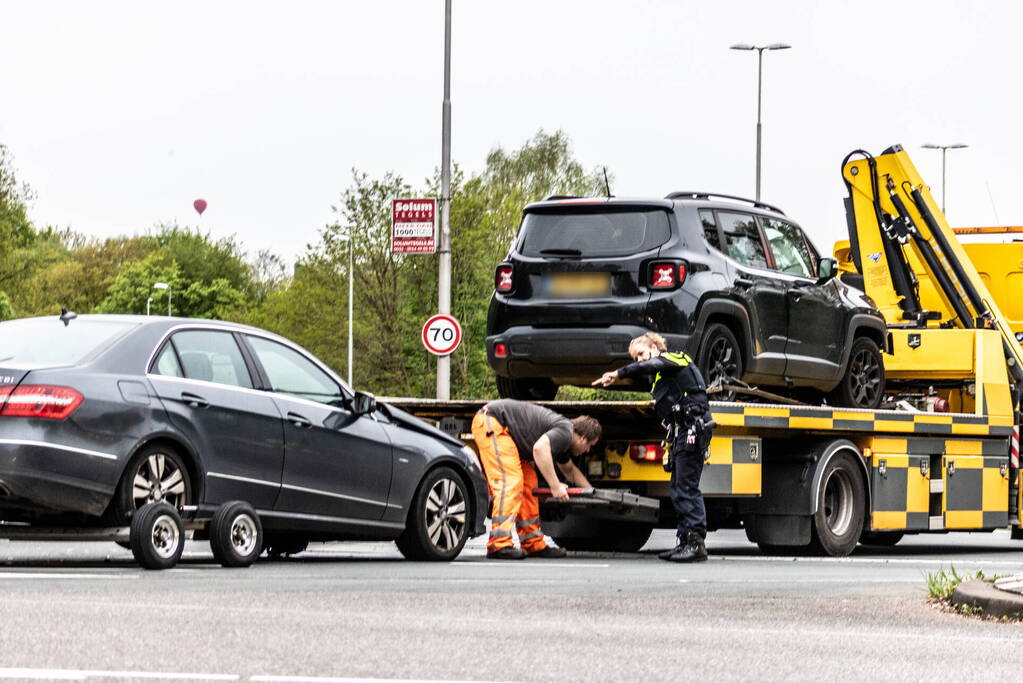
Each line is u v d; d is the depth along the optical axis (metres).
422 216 68.94
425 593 22.62
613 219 33.50
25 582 22.89
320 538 30.25
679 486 32.16
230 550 26.58
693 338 32.53
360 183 122.31
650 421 33.84
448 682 14.86
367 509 29.42
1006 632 19.62
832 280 37.53
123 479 25.52
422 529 30.45
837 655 17.25
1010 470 41.62
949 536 51.03
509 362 33.78
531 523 33.75
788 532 35.12
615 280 33.03
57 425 24.81
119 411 25.47
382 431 29.92
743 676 15.66
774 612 21.28
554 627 19.02
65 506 24.97
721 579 26.70
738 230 34.94
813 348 36.28
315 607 20.38
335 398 29.42
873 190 43.16
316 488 28.47
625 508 33.66
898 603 22.64
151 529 25.38
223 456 26.91
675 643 17.84
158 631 17.64
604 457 34.47
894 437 37.62
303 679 14.77
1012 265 43.84
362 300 122.94
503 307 33.91
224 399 27.08
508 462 32.69
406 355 123.00
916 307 42.91
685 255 32.91
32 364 25.47
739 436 33.78
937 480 38.94
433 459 30.67
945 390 41.47
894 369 41.41
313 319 134.00
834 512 36.22
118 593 21.52
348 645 17.00
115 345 26.11
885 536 42.72
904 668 16.42
